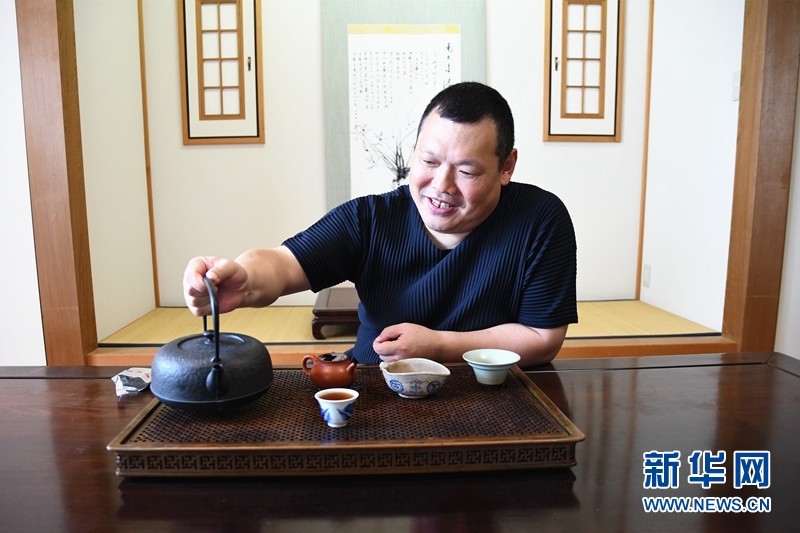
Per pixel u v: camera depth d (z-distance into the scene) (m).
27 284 2.28
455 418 0.92
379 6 2.97
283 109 3.04
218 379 0.85
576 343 2.47
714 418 1.03
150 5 2.93
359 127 3.04
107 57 2.61
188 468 0.81
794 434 0.96
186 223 3.09
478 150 1.18
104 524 0.71
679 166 2.89
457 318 1.41
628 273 3.29
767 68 2.28
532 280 1.39
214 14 2.95
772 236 2.39
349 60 2.99
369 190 3.08
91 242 2.45
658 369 1.33
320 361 1.06
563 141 3.14
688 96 2.80
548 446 0.83
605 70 3.09
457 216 1.28
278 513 0.73
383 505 0.75
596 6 3.05
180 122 3.02
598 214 3.22
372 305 1.48
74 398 1.13
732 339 2.50
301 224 3.13
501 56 3.06
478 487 0.80
